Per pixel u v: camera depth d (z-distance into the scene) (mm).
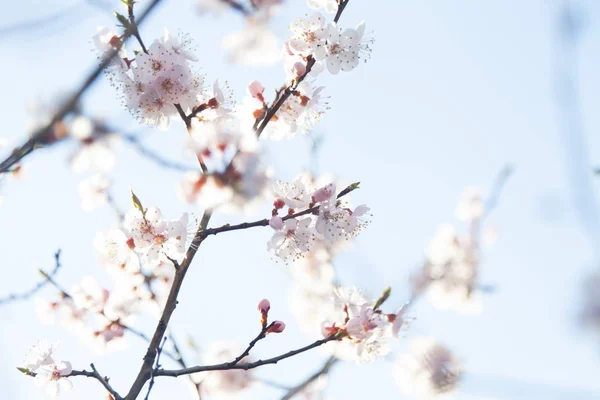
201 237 981
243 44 1032
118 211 1131
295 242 995
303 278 1220
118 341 1097
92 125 955
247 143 974
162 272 1101
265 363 967
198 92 1001
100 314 1098
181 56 1000
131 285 1096
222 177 968
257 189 972
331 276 1190
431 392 1058
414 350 1067
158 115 1001
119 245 1015
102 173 1133
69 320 1101
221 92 1003
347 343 1023
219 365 963
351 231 1000
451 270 1237
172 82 993
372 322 995
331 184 996
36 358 1023
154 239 994
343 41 1023
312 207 997
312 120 1031
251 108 1025
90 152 1037
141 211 996
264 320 970
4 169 944
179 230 992
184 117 996
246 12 1031
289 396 1093
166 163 966
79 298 1099
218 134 974
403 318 1010
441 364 1058
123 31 986
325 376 1111
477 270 1258
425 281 1185
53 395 1019
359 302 1021
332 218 998
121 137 962
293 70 1019
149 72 992
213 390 1235
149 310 1102
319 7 1036
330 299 1028
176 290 980
